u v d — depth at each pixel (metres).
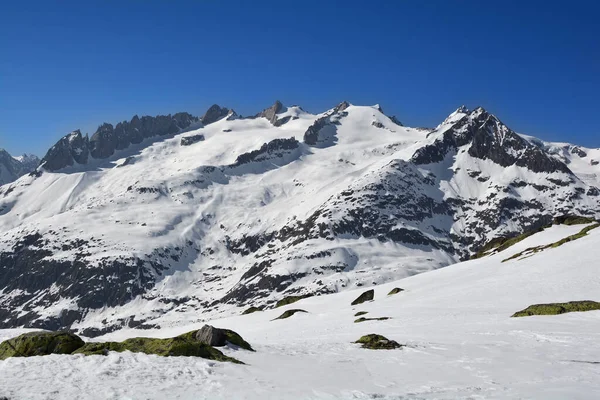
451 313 57.78
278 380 24.73
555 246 100.06
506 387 22.39
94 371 24.89
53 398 20.38
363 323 59.84
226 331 35.66
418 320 54.94
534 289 66.56
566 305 48.53
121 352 29.48
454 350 32.88
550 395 20.42
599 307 47.09
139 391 21.75
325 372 26.92
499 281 79.75
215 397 21.33
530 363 27.62
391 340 37.16
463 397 20.83
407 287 100.62
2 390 21.22
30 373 24.39
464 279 92.19
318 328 62.22
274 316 99.31
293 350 35.03
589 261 76.06
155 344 30.69
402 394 21.78
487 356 30.28
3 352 30.64
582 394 20.48
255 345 37.78
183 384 23.23
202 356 29.81
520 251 111.81
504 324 44.12
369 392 22.23
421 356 31.34
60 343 30.77
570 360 28.02
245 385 23.39
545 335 36.34
